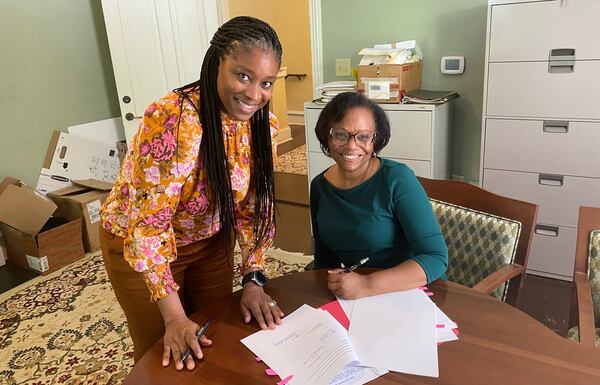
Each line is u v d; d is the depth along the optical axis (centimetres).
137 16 341
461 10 282
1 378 205
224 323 117
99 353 217
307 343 107
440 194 171
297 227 347
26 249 293
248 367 101
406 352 103
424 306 117
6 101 313
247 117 110
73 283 280
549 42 229
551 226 256
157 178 108
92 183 339
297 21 640
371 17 311
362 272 134
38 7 322
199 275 148
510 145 254
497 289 152
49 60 333
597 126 231
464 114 299
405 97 275
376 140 142
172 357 106
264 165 129
